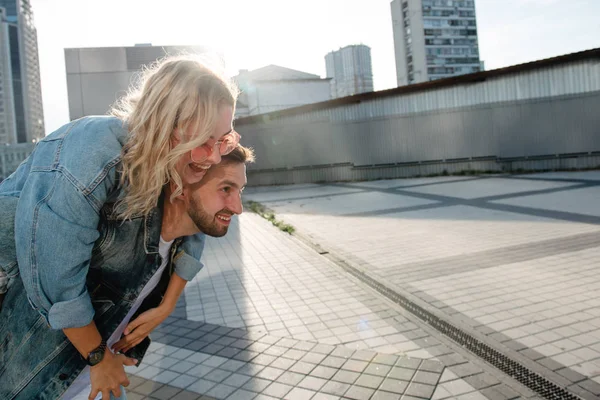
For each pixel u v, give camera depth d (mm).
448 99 19922
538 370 2852
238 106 48219
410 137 20562
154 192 1157
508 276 4891
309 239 7844
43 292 1108
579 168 18141
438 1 102812
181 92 1055
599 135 17766
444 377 2848
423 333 3576
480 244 6496
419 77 103812
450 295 4426
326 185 20125
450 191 13805
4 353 1292
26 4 149375
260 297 4816
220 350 3490
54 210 1067
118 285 1345
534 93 18625
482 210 9711
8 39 141750
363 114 21078
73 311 1135
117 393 1300
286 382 2916
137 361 1599
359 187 17641
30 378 1313
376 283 5031
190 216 1285
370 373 2953
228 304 4648
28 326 1298
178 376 3100
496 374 2852
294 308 4387
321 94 47625
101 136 1125
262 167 22703
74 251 1092
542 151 18656
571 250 5770
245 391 2840
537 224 7668
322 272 5676
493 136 19359
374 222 9156
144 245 1299
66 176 1082
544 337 3330
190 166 1179
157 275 1473
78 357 1370
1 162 93500
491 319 3748
